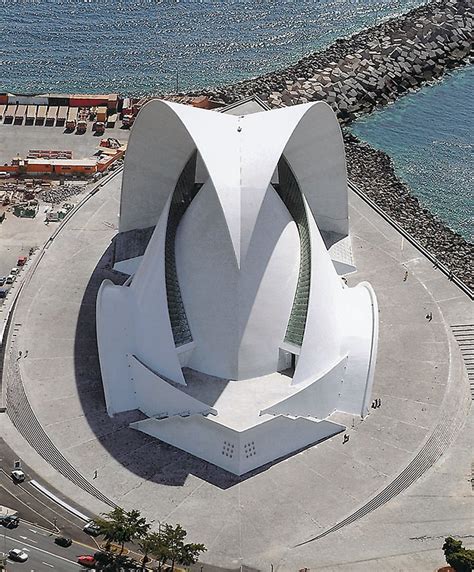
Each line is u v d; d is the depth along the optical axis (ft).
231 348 274.16
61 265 335.47
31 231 369.91
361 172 428.56
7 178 403.54
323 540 240.53
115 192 380.17
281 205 286.05
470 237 394.73
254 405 266.16
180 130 300.61
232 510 249.55
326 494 254.68
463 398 290.97
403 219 394.93
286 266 279.49
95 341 302.86
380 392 286.66
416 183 431.02
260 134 278.67
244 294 273.33
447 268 348.18
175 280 282.77
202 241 279.08
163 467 261.85
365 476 260.01
